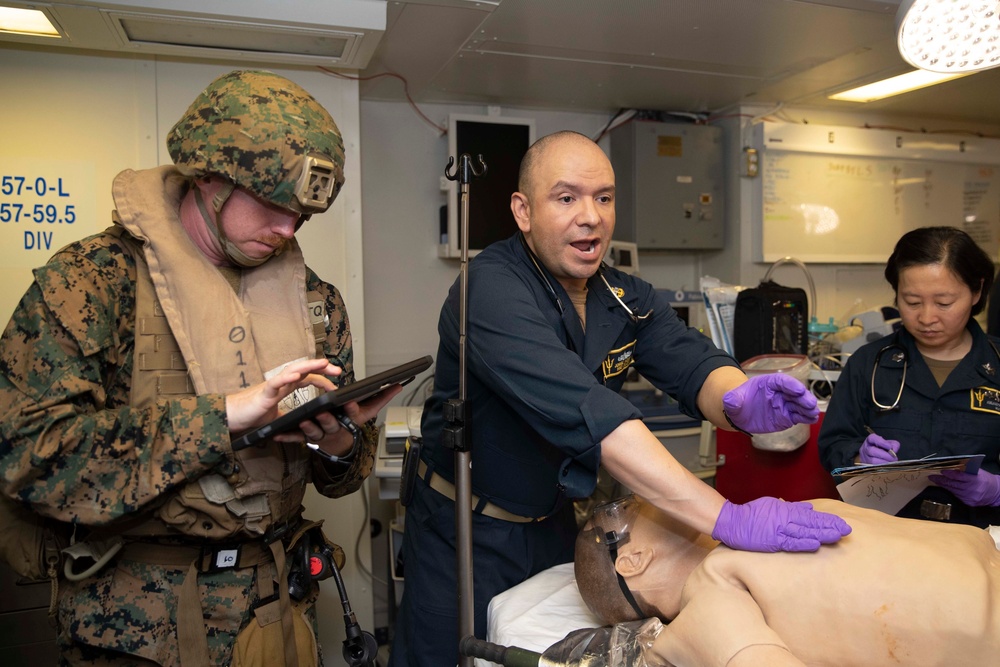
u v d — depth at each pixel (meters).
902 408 1.71
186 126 1.11
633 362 1.54
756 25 2.22
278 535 1.23
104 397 1.10
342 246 2.31
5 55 1.99
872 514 1.12
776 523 1.00
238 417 1.05
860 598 0.94
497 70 2.67
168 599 1.14
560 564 1.56
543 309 1.33
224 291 1.18
